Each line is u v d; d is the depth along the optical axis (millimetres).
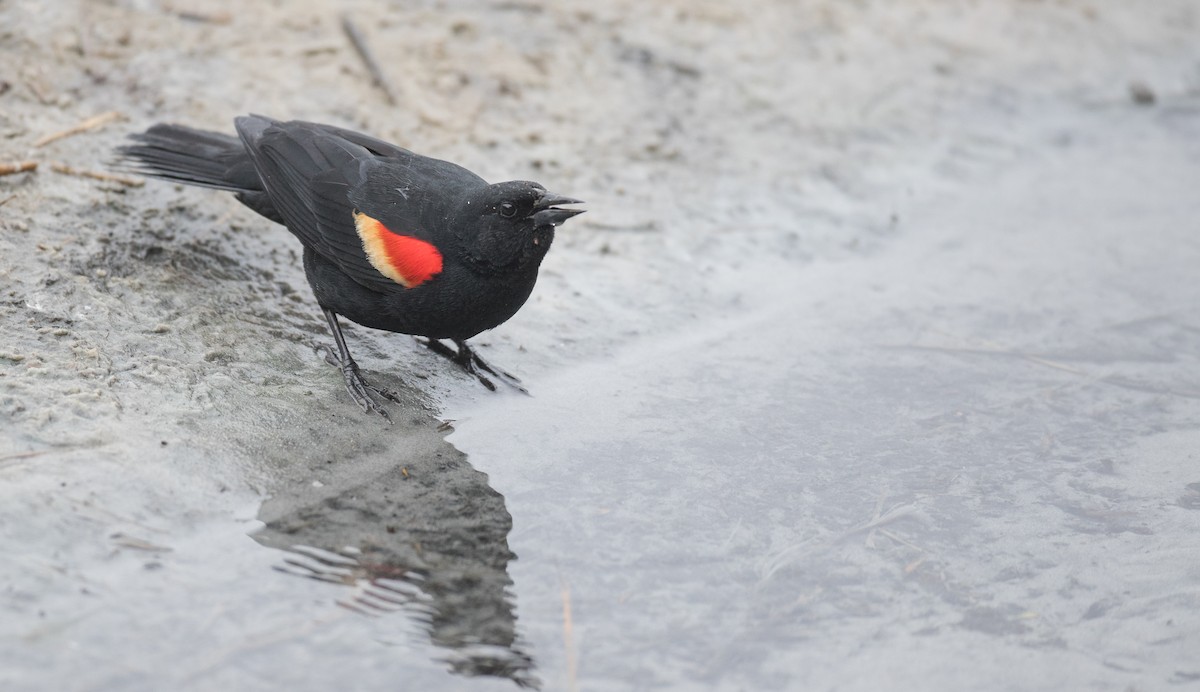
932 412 12820
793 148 17453
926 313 14602
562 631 9508
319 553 9859
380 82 16453
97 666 8461
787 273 15227
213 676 8539
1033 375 13531
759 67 18844
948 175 17562
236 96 15531
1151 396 13234
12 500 9625
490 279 11273
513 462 11414
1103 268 15672
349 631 9141
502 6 18656
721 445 12039
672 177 16438
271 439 11008
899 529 11039
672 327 13992
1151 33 21891
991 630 9938
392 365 12484
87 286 12164
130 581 9227
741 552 10594
